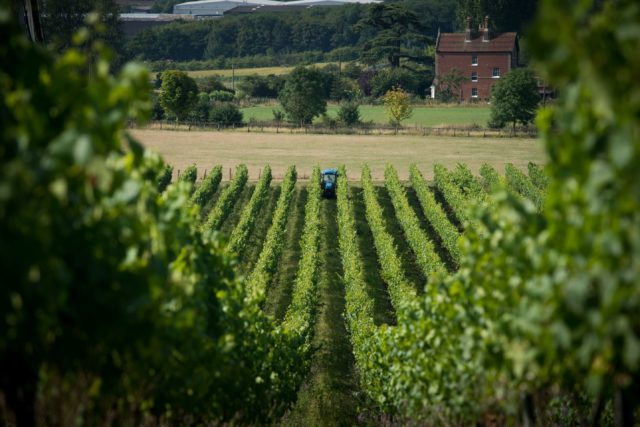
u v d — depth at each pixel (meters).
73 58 17.73
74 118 17.75
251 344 42.28
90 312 18.92
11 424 21.06
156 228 23.11
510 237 23.17
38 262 16.41
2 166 15.90
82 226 18.23
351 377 80.56
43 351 19.56
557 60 15.35
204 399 34.22
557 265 18.50
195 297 28.45
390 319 99.88
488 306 25.67
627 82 14.81
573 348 17.73
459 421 33.00
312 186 177.00
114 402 25.66
